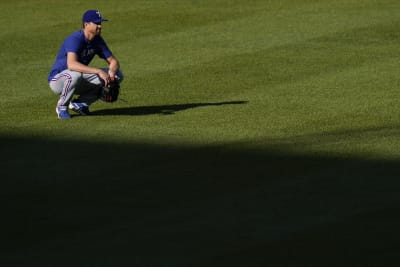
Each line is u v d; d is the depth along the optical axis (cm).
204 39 5772
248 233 2791
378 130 3912
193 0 6762
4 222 2914
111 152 3669
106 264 2572
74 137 3897
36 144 3806
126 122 4128
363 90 4638
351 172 3356
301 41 5681
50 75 4231
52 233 2812
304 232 2792
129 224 2880
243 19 6234
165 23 6175
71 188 3241
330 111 4253
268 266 2547
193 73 5038
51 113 4325
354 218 2905
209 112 4275
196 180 3300
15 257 2627
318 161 3494
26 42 5800
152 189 3212
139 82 4884
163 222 2892
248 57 5344
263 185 3234
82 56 4234
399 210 2972
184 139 3828
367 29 5944
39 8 6656
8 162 3572
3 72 5162
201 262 2577
